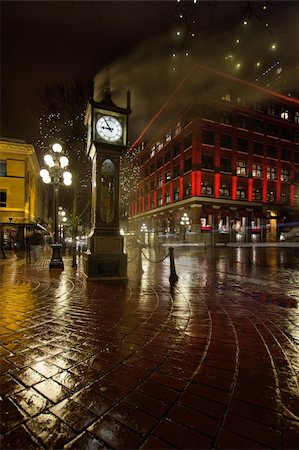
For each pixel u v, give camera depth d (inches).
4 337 133.2
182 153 1461.6
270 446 64.7
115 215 314.8
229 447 64.3
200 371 101.0
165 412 77.0
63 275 349.1
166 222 1659.7
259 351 119.4
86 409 78.2
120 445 64.8
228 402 81.8
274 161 1569.9
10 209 1126.4
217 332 142.8
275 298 225.8
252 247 1315.2
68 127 687.7
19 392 86.5
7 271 393.1
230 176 1430.9
